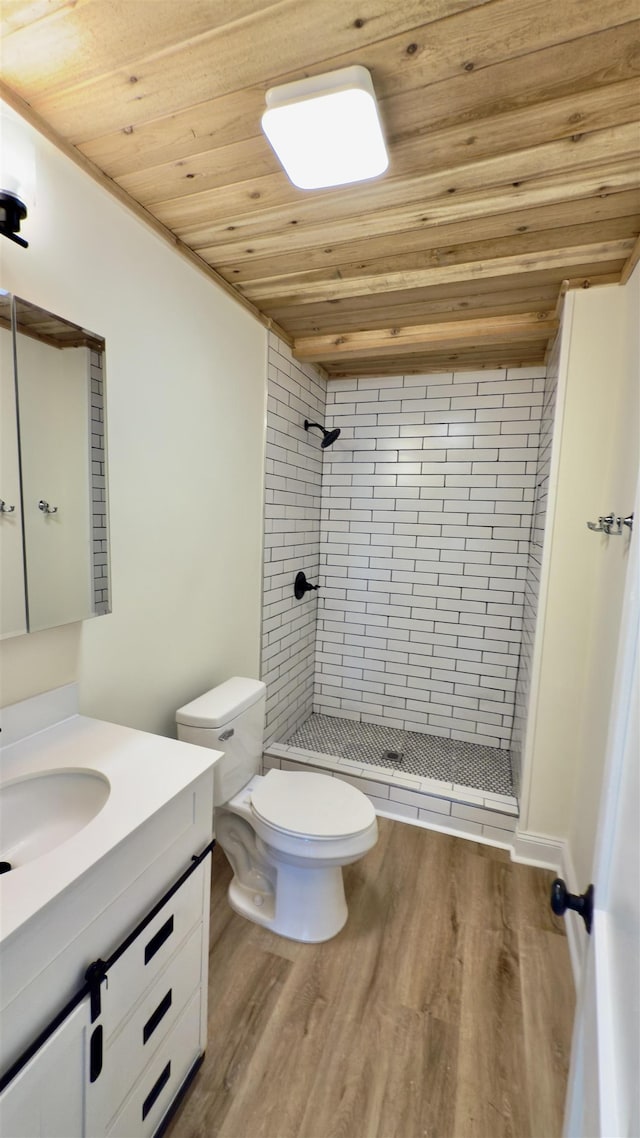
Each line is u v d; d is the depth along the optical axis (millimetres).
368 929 1615
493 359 2465
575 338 1708
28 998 660
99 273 1225
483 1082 1180
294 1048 1239
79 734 1152
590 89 936
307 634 2879
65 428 1157
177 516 1607
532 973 1474
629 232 1420
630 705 556
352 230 1437
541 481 2133
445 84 940
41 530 1118
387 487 2783
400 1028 1298
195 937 1087
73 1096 754
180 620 1665
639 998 407
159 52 894
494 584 2623
